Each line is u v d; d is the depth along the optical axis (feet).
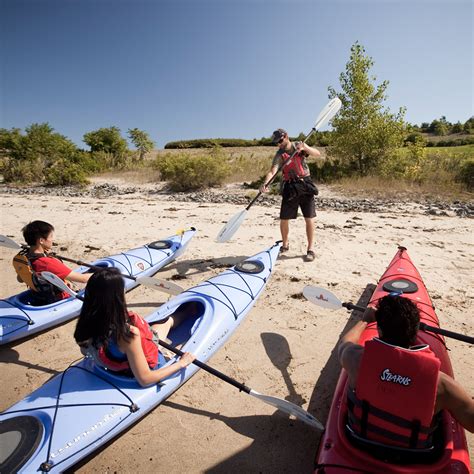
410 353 5.96
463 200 34.12
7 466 7.02
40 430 7.73
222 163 49.60
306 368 11.77
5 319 12.64
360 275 18.11
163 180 54.85
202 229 27.45
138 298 16.79
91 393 8.71
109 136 89.15
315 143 99.60
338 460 6.76
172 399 10.72
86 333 7.59
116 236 26.63
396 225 26.43
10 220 32.94
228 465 8.65
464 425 6.29
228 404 10.50
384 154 44.42
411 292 12.41
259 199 38.29
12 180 64.85
